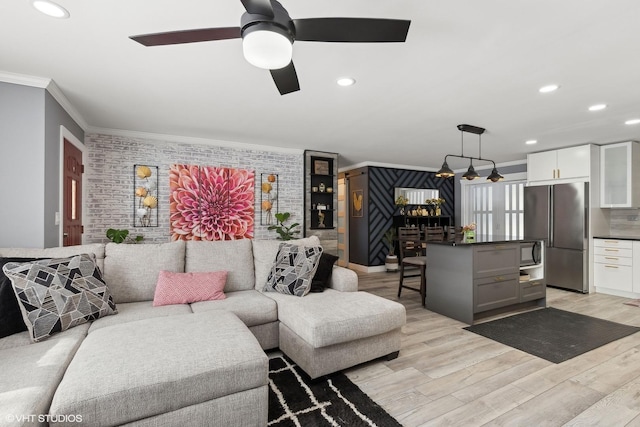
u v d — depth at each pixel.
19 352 1.54
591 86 2.72
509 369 2.37
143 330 1.76
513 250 3.74
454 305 3.54
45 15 1.79
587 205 4.72
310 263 2.85
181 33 1.50
